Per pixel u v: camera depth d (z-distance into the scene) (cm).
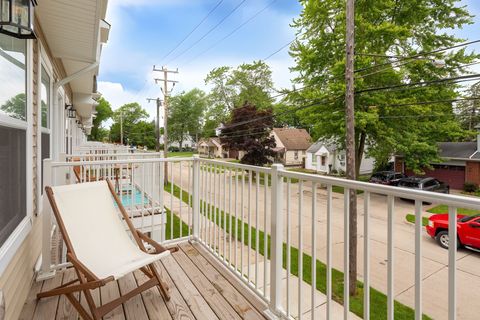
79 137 1402
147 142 5178
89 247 205
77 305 177
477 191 1514
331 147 2331
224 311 198
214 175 286
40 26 322
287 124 3403
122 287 228
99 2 267
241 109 2111
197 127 4788
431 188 1327
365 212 125
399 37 1169
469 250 645
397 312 416
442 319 402
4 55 188
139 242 226
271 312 193
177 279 241
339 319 379
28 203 231
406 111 1229
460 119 1795
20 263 199
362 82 1073
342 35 1200
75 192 224
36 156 289
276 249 189
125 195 522
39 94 301
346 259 139
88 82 637
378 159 1527
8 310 171
